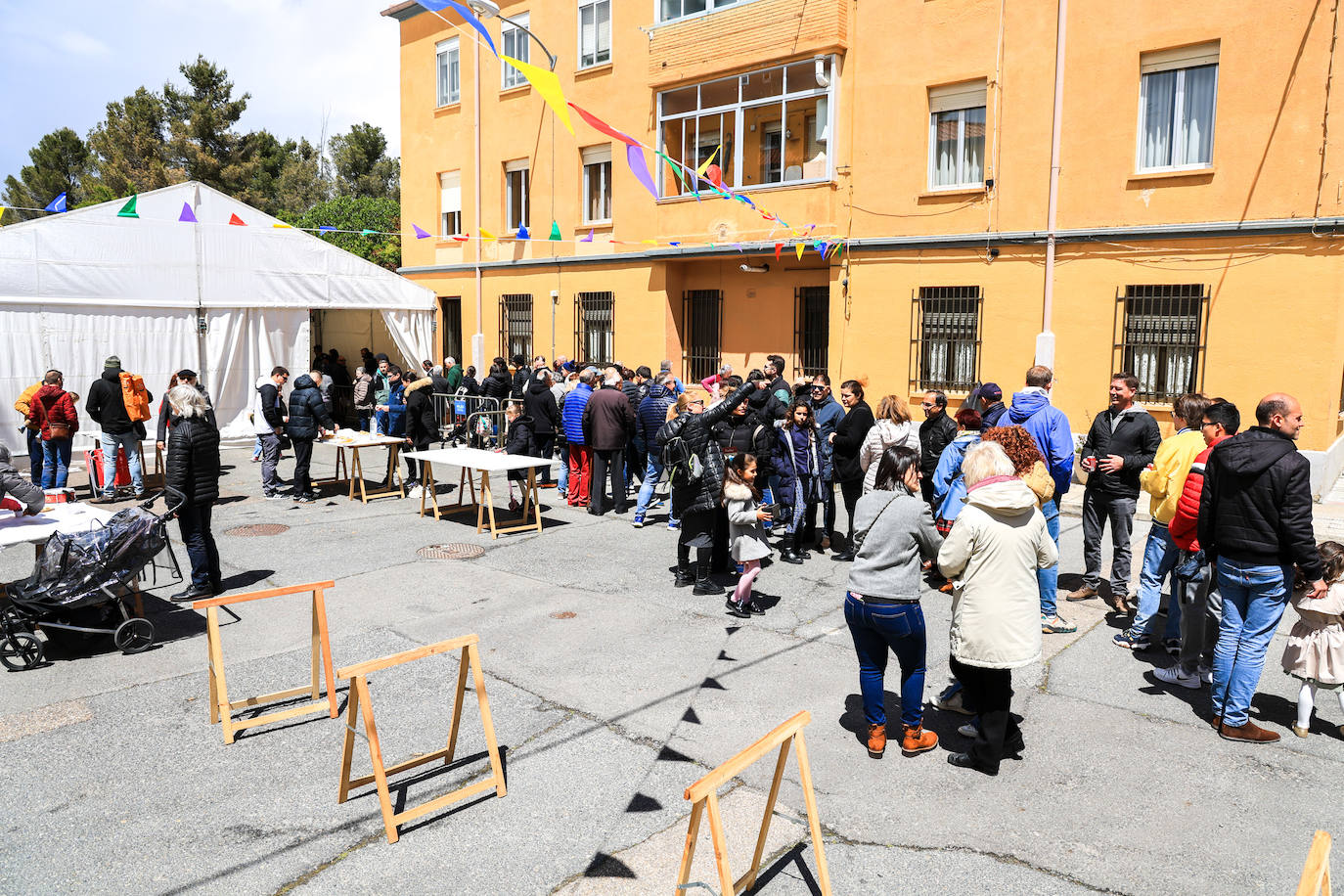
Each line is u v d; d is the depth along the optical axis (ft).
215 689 17.03
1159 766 15.16
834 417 31.12
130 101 132.36
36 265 47.65
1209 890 11.76
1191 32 36.17
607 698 17.98
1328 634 15.71
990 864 12.42
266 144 144.36
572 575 27.02
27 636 19.54
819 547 30.68
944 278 43.78
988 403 25.79
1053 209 40.22
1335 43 33.04
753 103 50.11
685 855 10.48
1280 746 15.84
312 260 58.59
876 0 45.19
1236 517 15.66
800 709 17.49
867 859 12.57
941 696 17.60
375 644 21.13
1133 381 22.86
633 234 57.57
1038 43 40.19
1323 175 33.68
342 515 35.70
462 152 69.26
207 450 24.03
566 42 60.23
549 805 14.03
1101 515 23.75
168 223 52.16
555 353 63.62
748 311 53.72
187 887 11.94
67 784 14.71
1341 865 12.37
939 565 14.46
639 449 37.88
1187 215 36.91
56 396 38.68
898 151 45.09
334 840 13.08
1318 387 34.40
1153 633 21.84
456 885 11.98
